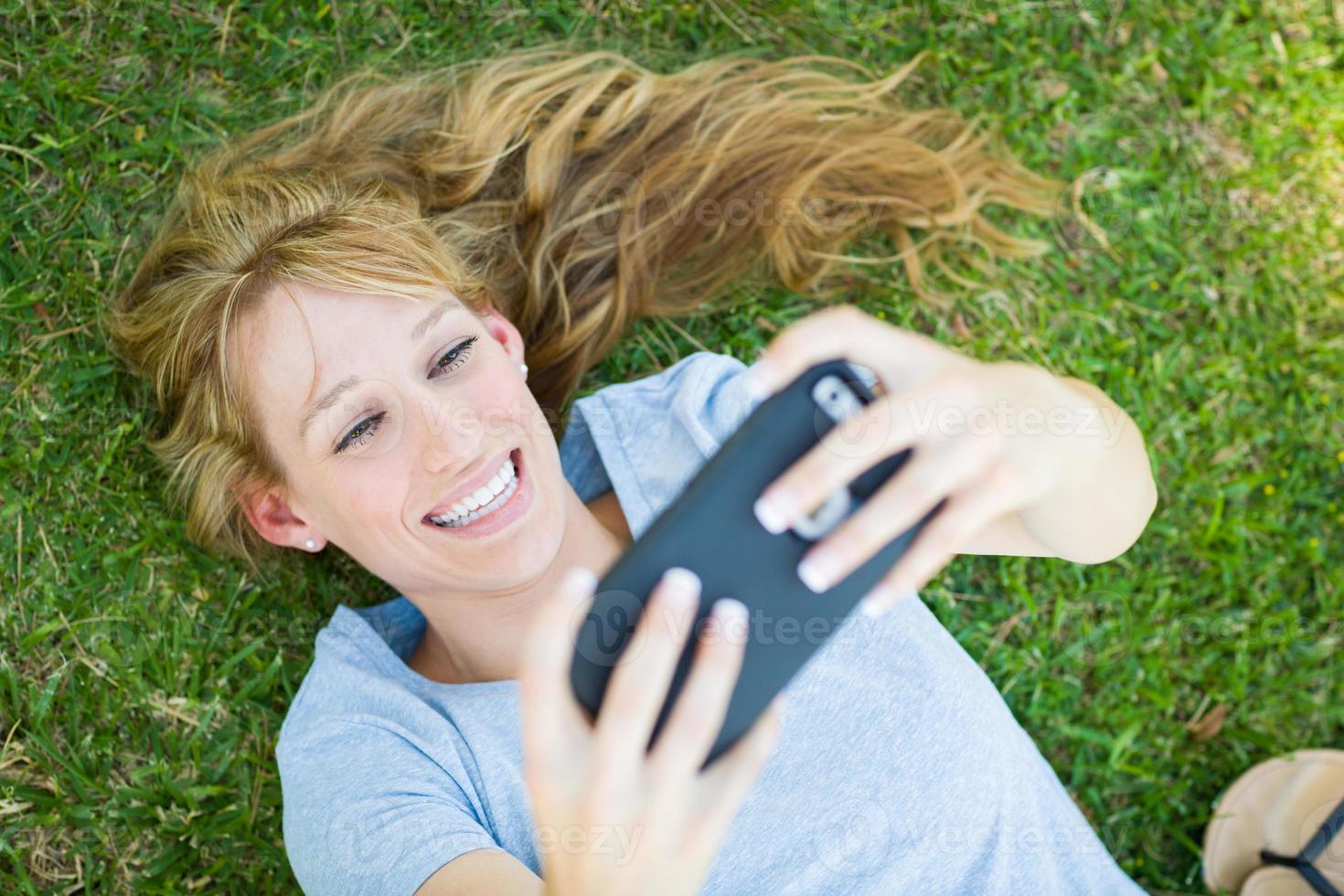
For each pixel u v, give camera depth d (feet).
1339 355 6.08
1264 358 6.08
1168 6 6.15
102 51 5.29
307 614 5.25
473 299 4.51
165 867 4.95
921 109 5.97
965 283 5.82
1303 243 6.16
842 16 5.93
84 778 4.92
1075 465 3.01
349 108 5.37
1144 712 5.82
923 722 4.12
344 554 5.31
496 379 4.08
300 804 4.02
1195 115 6.13
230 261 4.25
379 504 4.00
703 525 2.33
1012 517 3.48
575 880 2.26
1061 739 5.80
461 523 4.04
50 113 5.20
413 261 4.14
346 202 4.29
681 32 5.87
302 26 5.52
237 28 5.45
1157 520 5.90
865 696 4.09
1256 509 6.02
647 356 5.69
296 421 4.01
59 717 5.01
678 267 5.73
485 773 4.00
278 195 4.35
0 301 5.06
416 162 5.38
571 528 4.37
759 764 2.28
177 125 5.36
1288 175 6.19
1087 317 5.98
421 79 5.52
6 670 4.94
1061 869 4.53
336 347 3.94
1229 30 6.19
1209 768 5.93
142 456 5.15
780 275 5.75
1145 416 5.94
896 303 5.82
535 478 4.08
